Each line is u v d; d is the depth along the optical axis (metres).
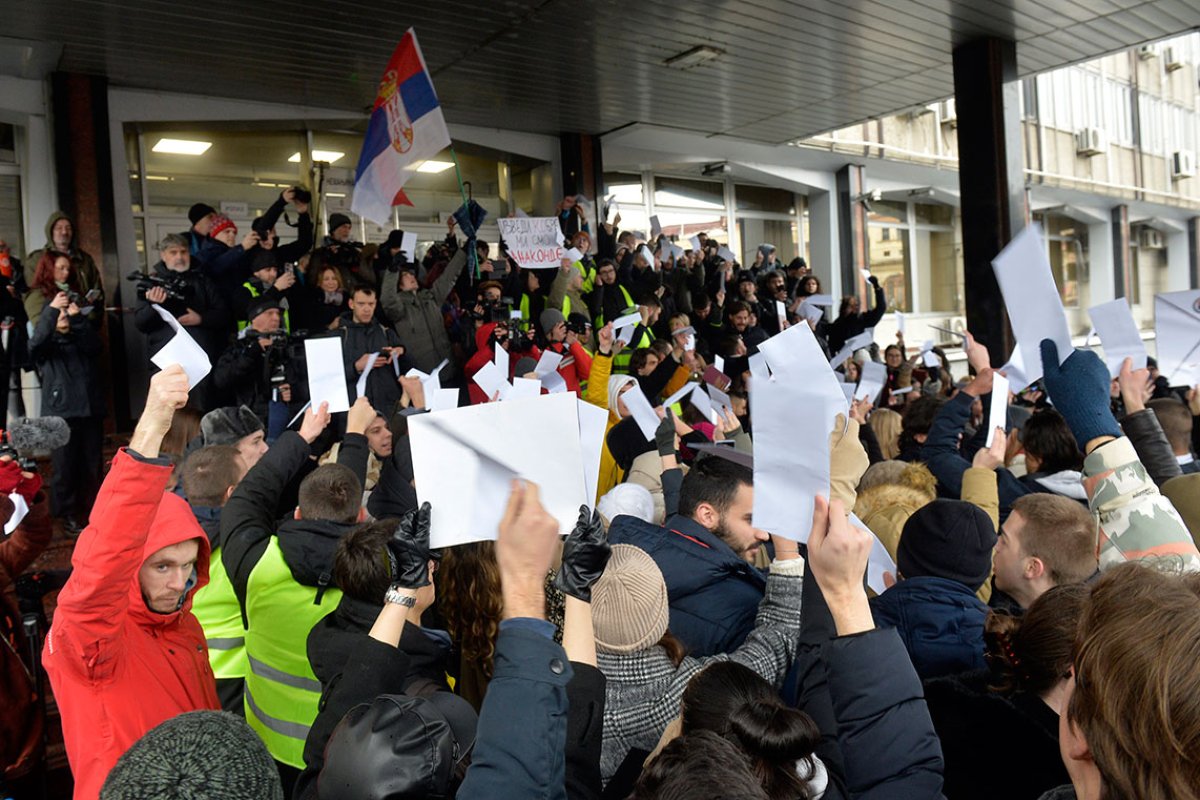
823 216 14.67
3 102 7.30
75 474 5.22
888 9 7.22
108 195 7.61
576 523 1.31
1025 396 5.32
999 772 1.60
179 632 2.04
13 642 2.64
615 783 1.68
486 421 1.30
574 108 9.75
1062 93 18.38
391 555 1.35
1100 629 0.83
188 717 1.21
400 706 1.26
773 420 1.36
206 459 2.82
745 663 1.83
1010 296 2.05
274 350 5.10
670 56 8.13
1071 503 2.14
